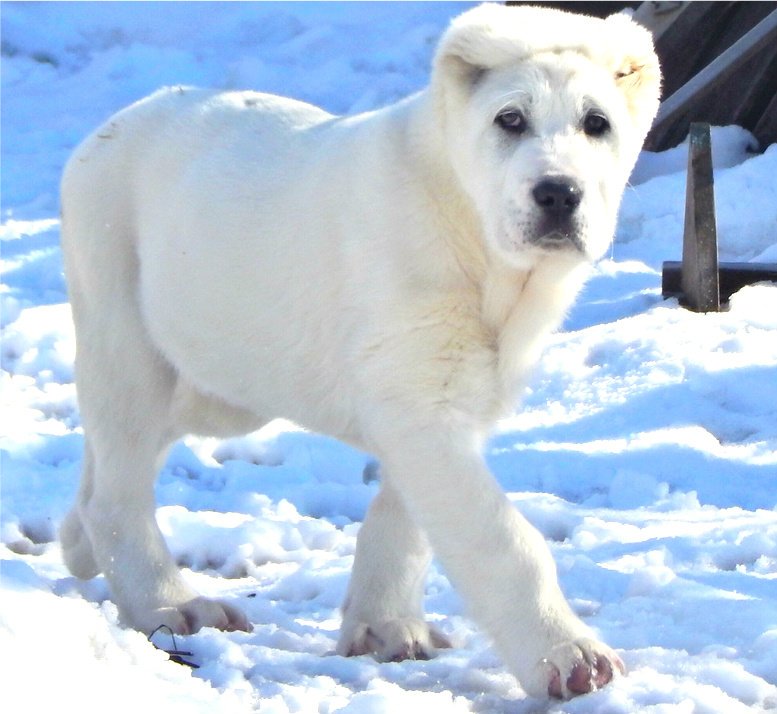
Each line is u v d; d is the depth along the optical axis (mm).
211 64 23859
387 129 7176
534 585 6410
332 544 9508
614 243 16500
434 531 6605
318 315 7281
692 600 7586
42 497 9938
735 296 13945
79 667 5309
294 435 11742
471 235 6895
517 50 6910
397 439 6770
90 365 8172
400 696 5844
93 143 8344
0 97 23188
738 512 9547
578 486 10445
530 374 7285
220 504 10281
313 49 24203
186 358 7953
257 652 6918
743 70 18547
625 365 12516
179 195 7859
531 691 6336
